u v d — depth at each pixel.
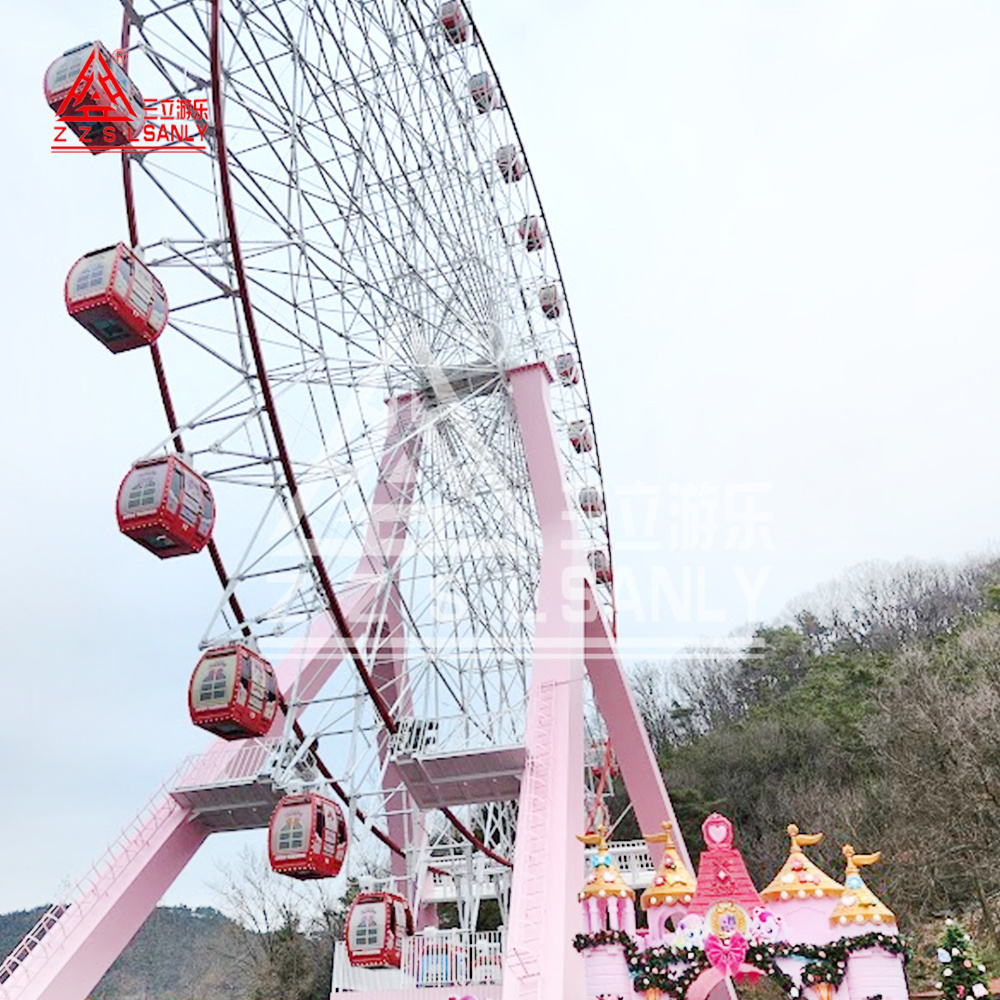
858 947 15.72
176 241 19.75
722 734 62.88
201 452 20.25
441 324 28.11
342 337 23.70
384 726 23.89
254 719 20.44
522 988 17.31
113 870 21.66
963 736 40.38
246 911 58.91
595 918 18.00
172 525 19.23
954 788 39.00
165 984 80.25
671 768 61.53
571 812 21.11
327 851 20.73
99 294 18.11
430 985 27.47
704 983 16.88
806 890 16.67
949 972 15.72
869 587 84.94
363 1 25.42
